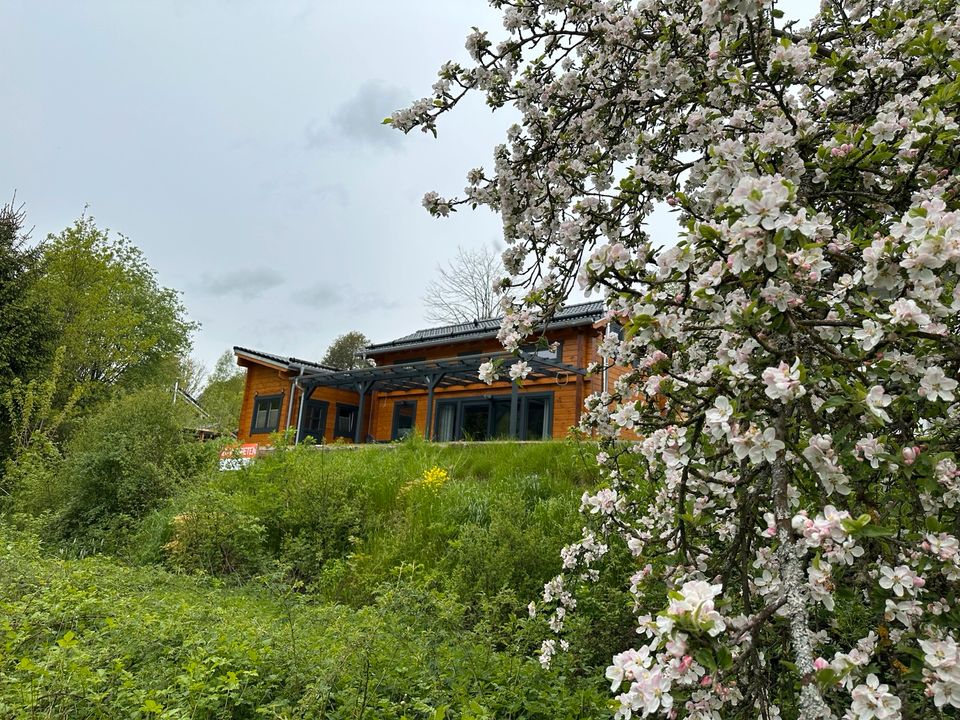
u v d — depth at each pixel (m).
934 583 1.43
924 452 1.44
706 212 1.91
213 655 3.02
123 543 7.23
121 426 8.83
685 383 1.79
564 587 3.01
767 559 1.72
